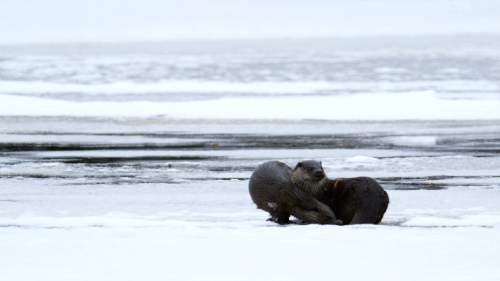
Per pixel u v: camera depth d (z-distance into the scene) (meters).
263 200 29.22
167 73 140.50
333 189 28.89
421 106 86.81
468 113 82.81
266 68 148.50
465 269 19.78
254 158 53.09
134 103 89.81
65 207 33.47
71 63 163.38
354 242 23.50
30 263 20.77
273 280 18.88
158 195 37.28
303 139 64.88
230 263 20.70
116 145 60.84
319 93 105.62
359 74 134.75
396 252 21.97
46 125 74.94
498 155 54.44
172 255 21.75
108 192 38.31
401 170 47.41
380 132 70.00
